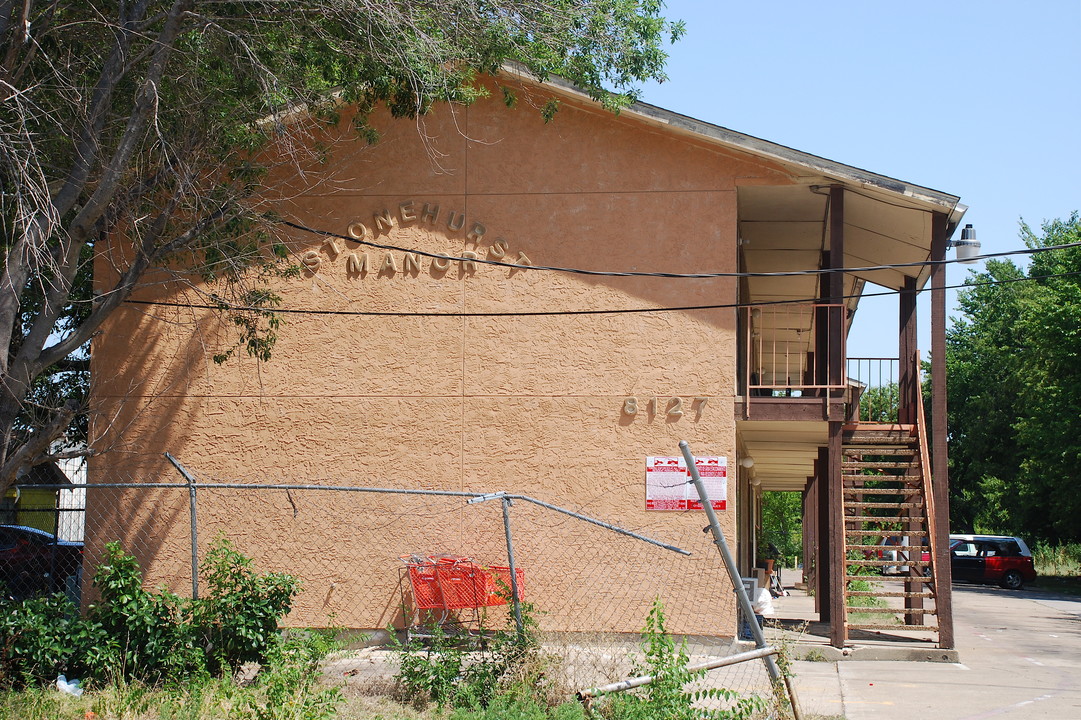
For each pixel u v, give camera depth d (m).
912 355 15.46
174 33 9.85
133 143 9.67
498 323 13.47
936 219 13.33
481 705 8.44
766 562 27.88
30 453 9.42
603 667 8.80
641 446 13.04
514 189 13.69
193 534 9.58
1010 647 15.00
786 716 7.88
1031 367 40.16
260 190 13.46
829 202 13.98
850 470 14.54
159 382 13.75
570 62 12.46
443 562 12.80
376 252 13.75
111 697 8.38
